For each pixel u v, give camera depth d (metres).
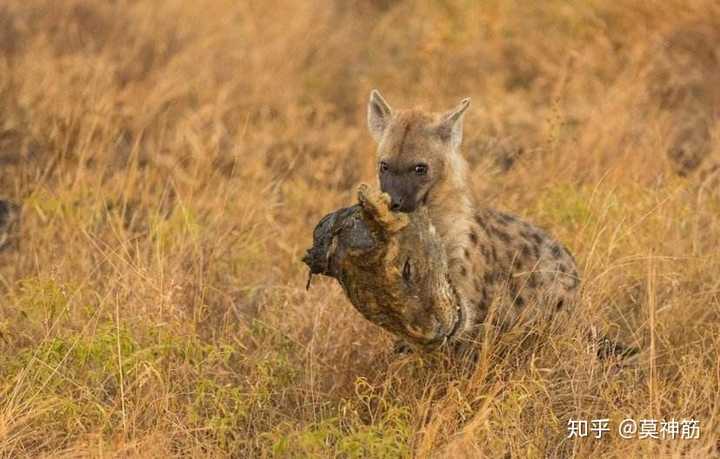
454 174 10.74
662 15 17.19
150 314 10.04
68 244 11.84
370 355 10.14
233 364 10.18
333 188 14.38
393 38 19.55
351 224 7.84
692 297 10.85
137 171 13.70
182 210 12.22
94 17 17.89
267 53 18.03
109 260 10.99
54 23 17.69
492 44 18.31
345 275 8.04
